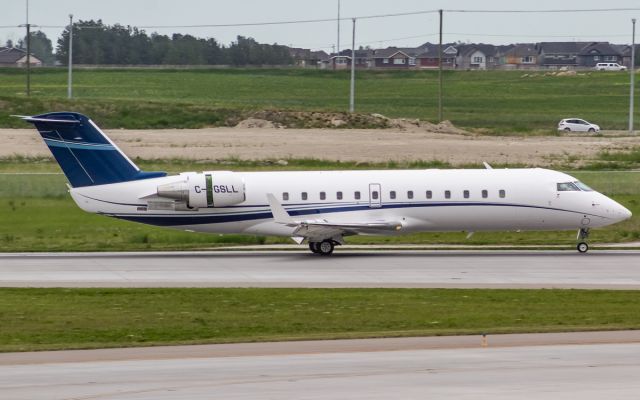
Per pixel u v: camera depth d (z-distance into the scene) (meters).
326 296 152.75
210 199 197.62
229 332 125.62
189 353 111.00
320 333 124.31
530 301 147.88
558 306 143.62
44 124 195.50
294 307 143.62
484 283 165.38
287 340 118.62
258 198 199.62
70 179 198.25
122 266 186.25
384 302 147.38
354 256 199.12
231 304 146.12
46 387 92.31
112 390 90.75
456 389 90.44
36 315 137.75
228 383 93.56
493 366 101.25
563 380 94.12
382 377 95.88
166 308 143.12
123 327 129.38
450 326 129.00
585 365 101.44
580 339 118.06
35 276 174.00
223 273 177.50
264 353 110.62
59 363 105.62
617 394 88.25
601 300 148.50
